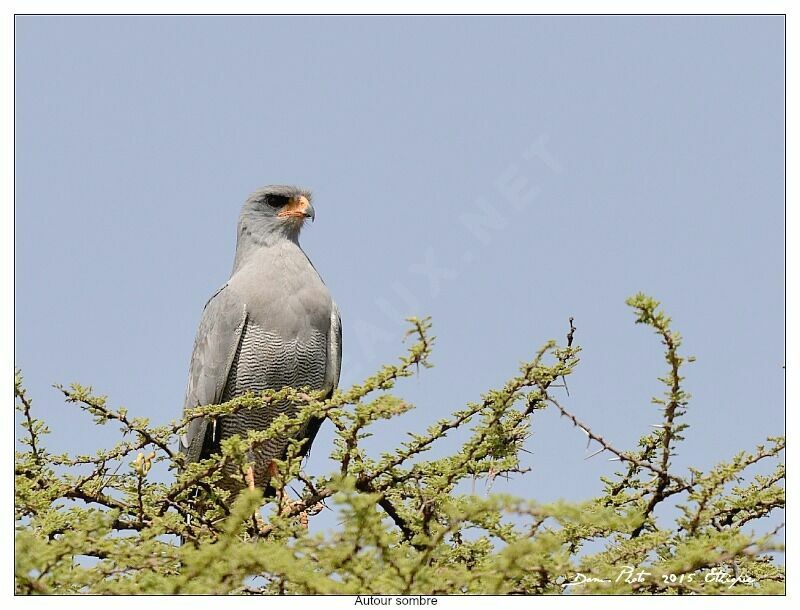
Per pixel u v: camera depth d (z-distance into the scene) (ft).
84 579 27.53
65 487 34.78
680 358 31.53
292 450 33.01
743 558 30.86
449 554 31.81
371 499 26.58
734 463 32.30
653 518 33.86
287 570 25.86
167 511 35.83
